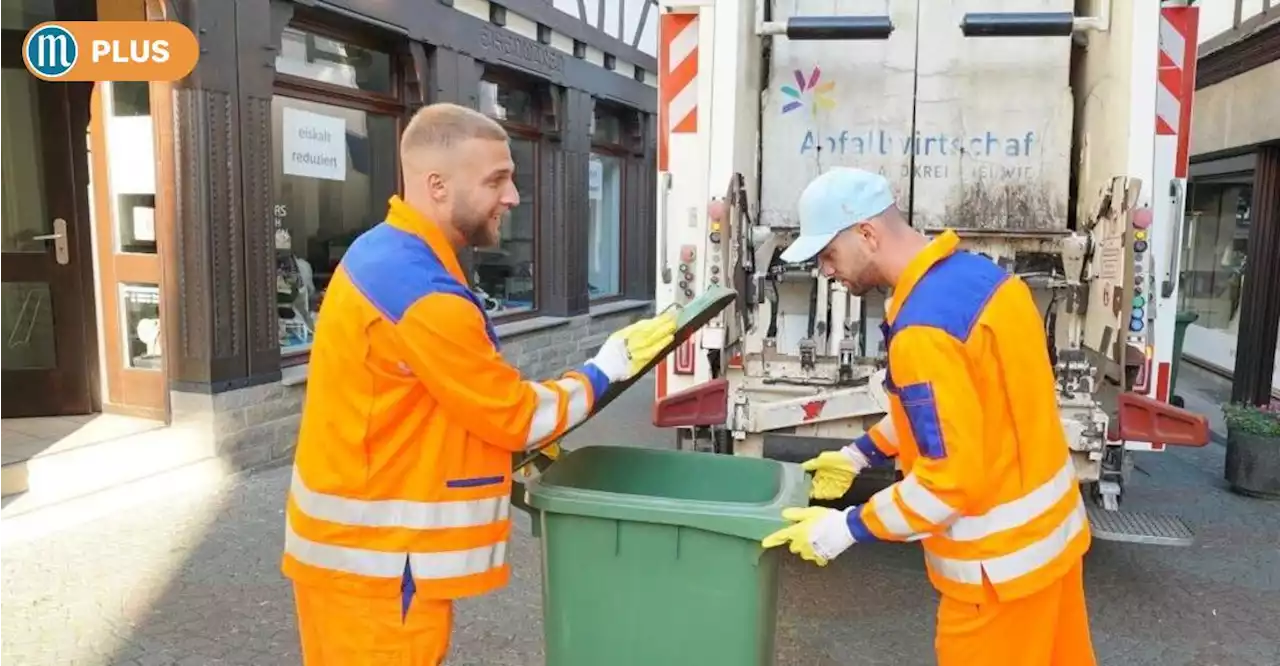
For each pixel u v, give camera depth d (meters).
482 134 2.06
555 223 9.46
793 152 4.43
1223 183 9.38
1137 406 3.66
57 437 5.37
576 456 2.53
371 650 2.01
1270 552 4.63
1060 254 4.36
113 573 4.06
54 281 5.71
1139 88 3.81
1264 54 7.41
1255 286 7.69
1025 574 2.05
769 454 5.77
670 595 2.18
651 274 11.94
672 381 4.57
